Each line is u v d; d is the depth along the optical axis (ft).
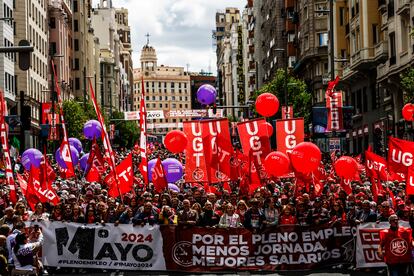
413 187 62.85
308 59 259.80
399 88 162.50
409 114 101.04
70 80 377.91
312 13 256.32
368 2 178.29
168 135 83.46
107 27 603.67
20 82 248.93
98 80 503.61
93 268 60.70
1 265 45.34
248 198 72.13
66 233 60.54
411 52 144.87
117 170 68.69
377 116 182.80
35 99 266.77
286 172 70.95
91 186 84.02
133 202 64.90
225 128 73.36
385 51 167.22
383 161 71.05
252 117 253.03
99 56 535.60
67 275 59.98
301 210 61.00
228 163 73.31
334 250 59.57
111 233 60.39
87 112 254.47
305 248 59.57
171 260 60.13
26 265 50.19
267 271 59.52
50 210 67.92
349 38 201.98
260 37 449.48
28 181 67.56
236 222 61.26
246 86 544.21
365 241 59.00
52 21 325.01
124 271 61.21
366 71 186.91
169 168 83.97
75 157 99.66
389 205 60.08
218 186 89.97
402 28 152.25
